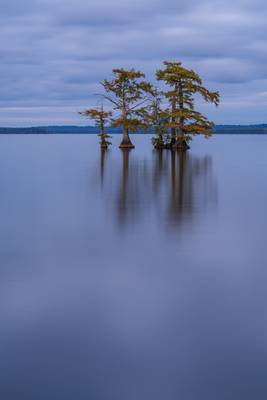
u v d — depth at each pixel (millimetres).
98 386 7129
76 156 69625
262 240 15938
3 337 8617
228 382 7223
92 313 9680
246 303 10219
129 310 9859
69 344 8383
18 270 12664
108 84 72812
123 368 7598
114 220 19703
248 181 34781
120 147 87438
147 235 16797
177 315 9555
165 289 11078
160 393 6965
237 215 20781
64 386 7141
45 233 17297
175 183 33469
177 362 7746
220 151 87000
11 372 7496
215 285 11391
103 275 12195
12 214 21359
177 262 13344
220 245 15258
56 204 24188
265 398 6855
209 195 27422
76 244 15562
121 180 35562
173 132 76562
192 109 67812
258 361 7785
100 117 87125
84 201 25156
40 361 7809
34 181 35625
